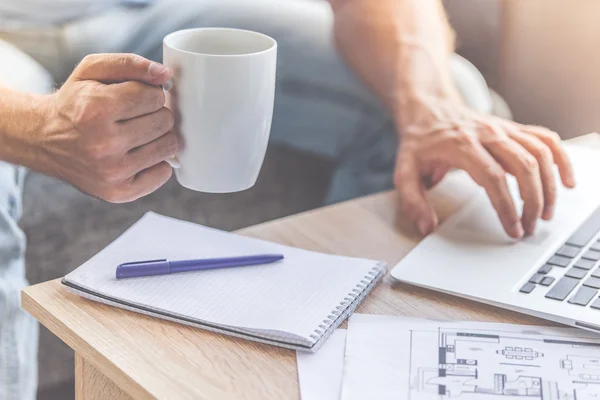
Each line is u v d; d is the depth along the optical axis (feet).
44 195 4.71
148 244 2.62
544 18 5.59
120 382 2.03
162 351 2.11
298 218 2.93
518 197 3.12
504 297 2.37
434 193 3.19
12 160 2.68
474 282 2.46
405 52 3.73
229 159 2.35
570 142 3.76
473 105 5.03
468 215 2.97
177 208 5.28
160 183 2.55
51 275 4.77
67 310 2.28
